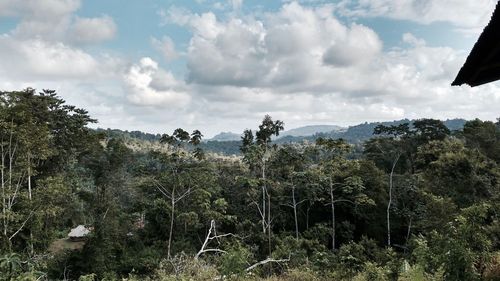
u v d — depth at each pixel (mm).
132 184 36531
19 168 24297
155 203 33125
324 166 36375
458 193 30219
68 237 38188
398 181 36969
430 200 26891
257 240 30562
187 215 31375
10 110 23469
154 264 25984
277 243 29266
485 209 8664
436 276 8273
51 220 27375
